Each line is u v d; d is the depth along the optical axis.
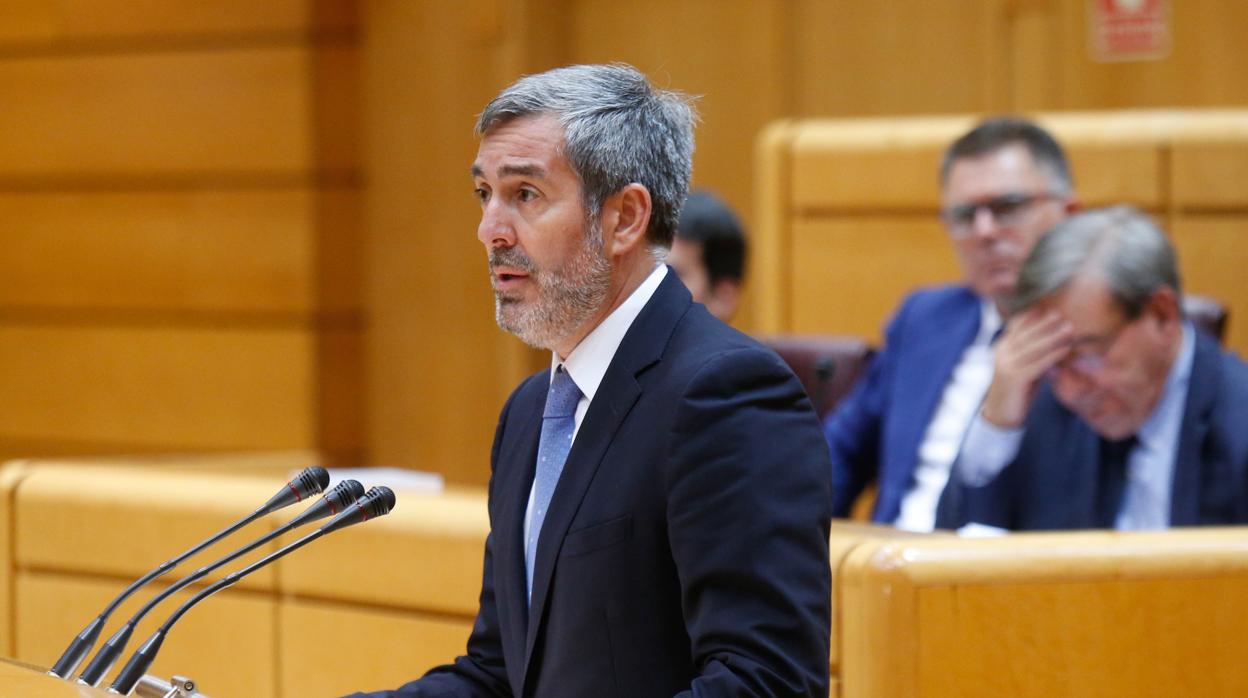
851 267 16.77
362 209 22.22
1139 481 11.07
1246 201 15.19
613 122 6.67
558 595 6.57
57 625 12.06
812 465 6.31
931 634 8.09
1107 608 8.32
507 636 6.96
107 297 23.27
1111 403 10.95
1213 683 8.43
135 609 11.66
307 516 6.91
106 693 6.27
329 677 10.72
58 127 23.36
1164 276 10.89
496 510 7.27
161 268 22.89
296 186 22.23
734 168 21.23
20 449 24.05
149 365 23.06
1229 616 8.45
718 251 14.25
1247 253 15.22
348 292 22.31
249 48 22.28
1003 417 11.37
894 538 8.66
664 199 6.83
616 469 6.50
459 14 21.59
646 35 21.64
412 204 21.89
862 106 20.47
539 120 6.65
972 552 8.23
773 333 17.12
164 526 11.52
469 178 21.62
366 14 22.02
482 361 21.66
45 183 23.55
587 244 6.64
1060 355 11.07
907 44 20.14
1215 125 15.37
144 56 22.81
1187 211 15.41
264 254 22.36
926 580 8.09
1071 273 10.99
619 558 6.42
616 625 6.42
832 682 8.41
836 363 13.97
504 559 7.04
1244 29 18.02
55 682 6.35
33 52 23.45
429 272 21.84
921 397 13.54
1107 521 11.17
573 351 6.88
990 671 8.16
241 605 11.13
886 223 16.61
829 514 6.35
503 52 21.44
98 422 23.45
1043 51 18.95
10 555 12.30
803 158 16.94
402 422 22.12
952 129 16.39
